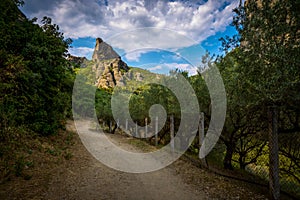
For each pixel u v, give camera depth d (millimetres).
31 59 8852
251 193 5285
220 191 5273
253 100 5277
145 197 4621
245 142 9789
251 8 4652
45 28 10117
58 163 6512
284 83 3959
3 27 7984
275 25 4219
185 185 5621
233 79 5953
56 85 10492
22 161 5559
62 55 10328
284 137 6543
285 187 7191
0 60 7281
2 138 6332
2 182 4367
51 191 4398
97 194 4531
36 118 9062
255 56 4551
